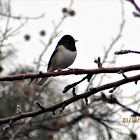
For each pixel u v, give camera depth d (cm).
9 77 370
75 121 1035
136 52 408
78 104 1023
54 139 1015
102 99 382
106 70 430
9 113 988
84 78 435
